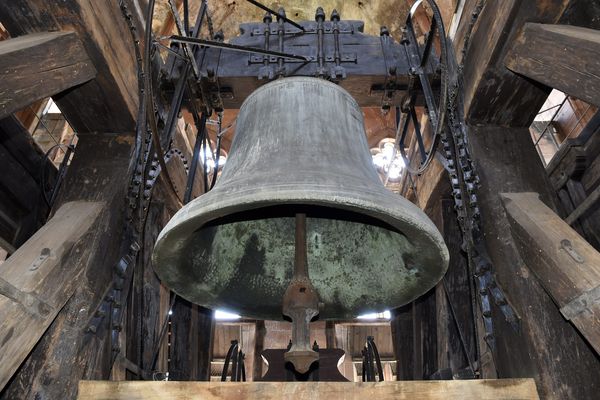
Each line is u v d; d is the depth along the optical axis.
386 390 1.89
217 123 3.81
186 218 1.81
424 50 3.18
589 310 1.90
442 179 3.75
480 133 3.00
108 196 2.73
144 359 3.35
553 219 2.40
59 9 2.42
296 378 3.01
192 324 3.88
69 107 2.89
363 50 3.40
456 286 3.67
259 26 3.49
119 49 2.81
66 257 2.30
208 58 3.37
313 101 2.41
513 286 2.40
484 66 2.78
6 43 2.21
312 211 2.49
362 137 2.46
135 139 3.00
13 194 3.23
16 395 2.06
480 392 1.92
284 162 2.03
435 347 3.88
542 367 2.14
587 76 2.16
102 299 2.43
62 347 2.17
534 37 2.48
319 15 3.51
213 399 1.85
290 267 2.64
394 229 2.29
